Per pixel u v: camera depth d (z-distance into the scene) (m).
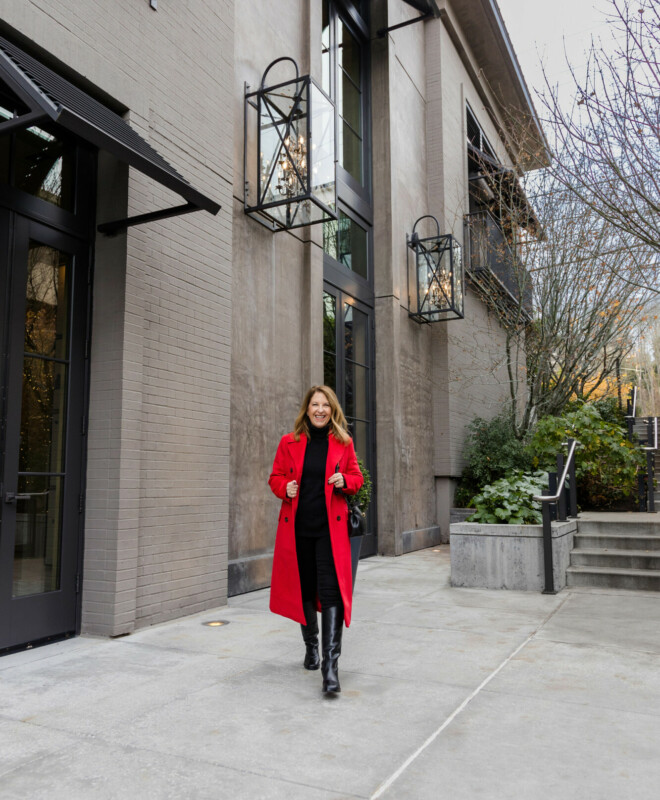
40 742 2.95
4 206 4.52
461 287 12.24
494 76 16.23
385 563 9.49
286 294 8.18
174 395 5.66
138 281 5.29
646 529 8.00
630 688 3.75
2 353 4.46
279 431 7.84
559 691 3.69
